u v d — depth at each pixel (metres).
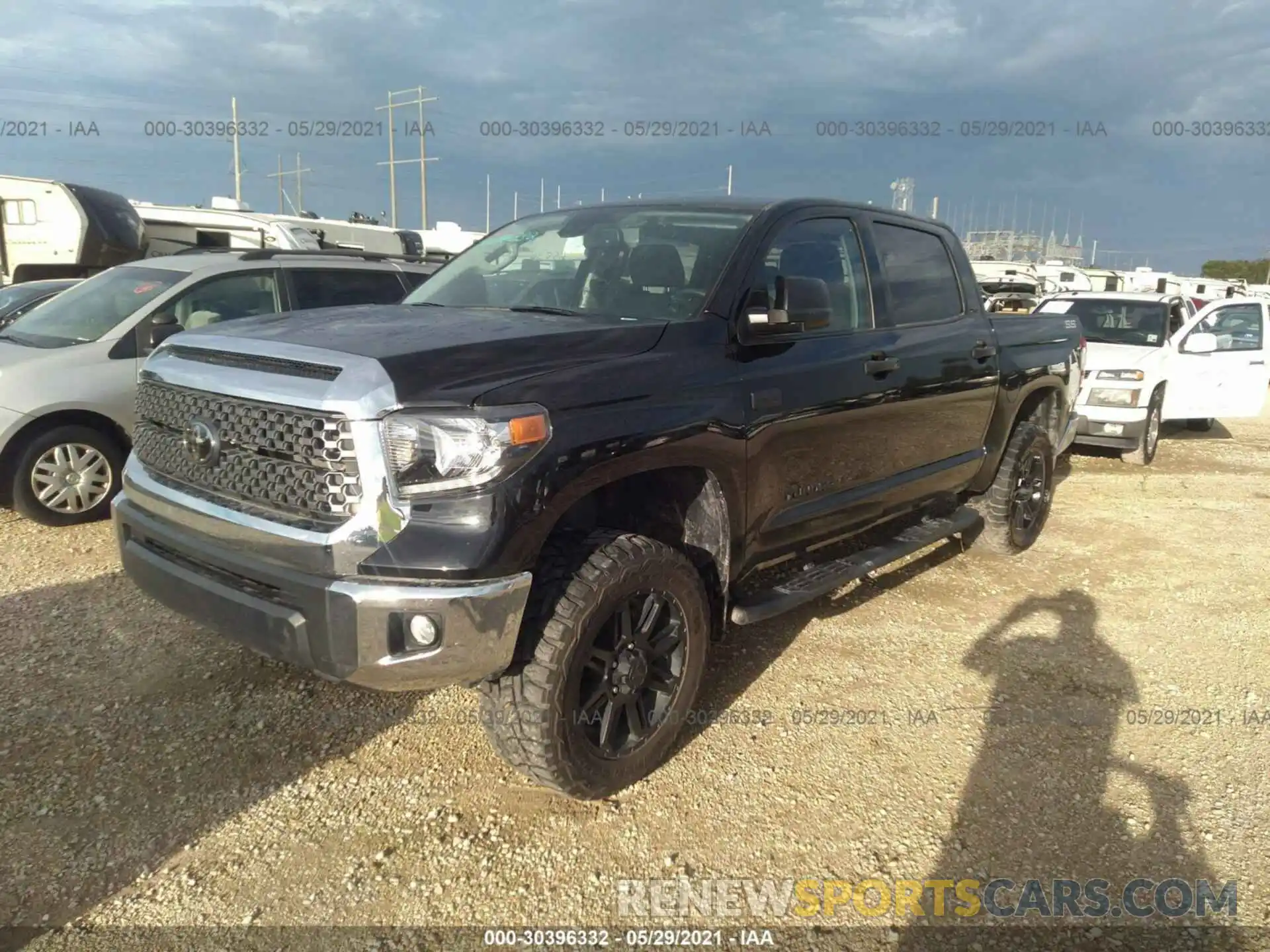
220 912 2.61
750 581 4.74
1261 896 2.84
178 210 17.02
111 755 3.33
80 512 6.03
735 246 3.73
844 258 4.32
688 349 3.33
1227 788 3.41
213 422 2.95
